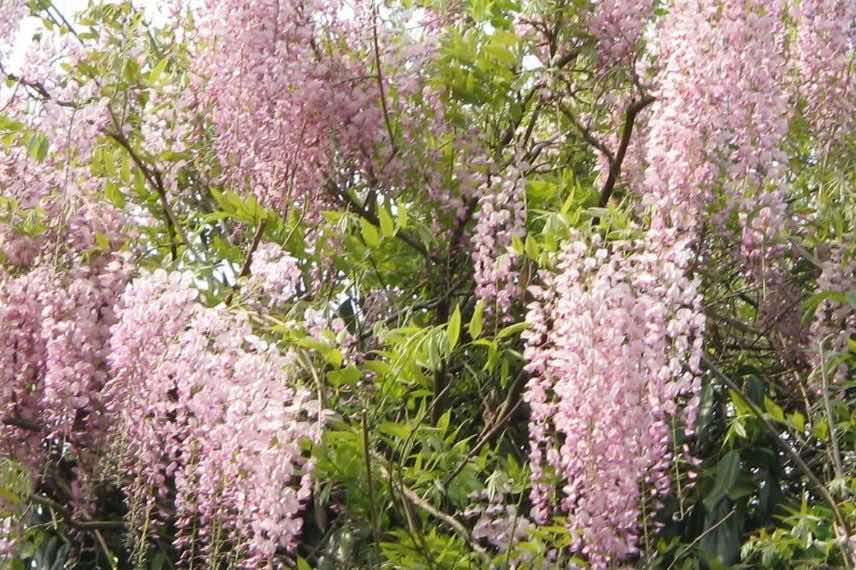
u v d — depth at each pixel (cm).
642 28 354
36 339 338
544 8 353
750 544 315
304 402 302
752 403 336
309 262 347
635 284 296
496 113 367
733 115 315
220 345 304
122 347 309
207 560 299
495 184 338
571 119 354
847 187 342
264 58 343
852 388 364
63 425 331
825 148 349
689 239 315
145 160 361
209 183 372
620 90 361
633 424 288
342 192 354
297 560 316
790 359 350
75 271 339
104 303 339
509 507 308
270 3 342
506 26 372
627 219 320
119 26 369
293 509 293
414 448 334
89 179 354
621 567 291
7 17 355
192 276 314
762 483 339
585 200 358
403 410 339
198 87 364
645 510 302
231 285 329
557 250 317
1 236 344
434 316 358
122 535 352
